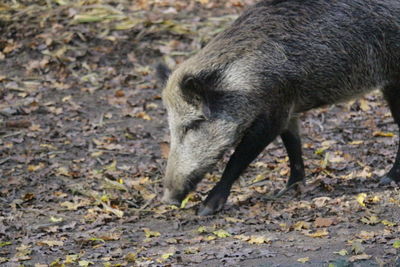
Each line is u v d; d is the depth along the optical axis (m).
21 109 15.81
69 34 18.44
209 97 11.42
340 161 13.76
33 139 14.82
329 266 9.41
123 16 19.20
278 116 11.68
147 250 10.38
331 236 10.53
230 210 11.93
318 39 11.68
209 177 13.41
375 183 12.61
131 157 14.27
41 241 10.73
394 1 12.11
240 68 11.42
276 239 10.48
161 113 15.97
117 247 10.54
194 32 18.72
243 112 11.49
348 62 11.87
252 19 11.76
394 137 14.74
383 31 12.02
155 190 12.98
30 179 13.22
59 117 15.67
